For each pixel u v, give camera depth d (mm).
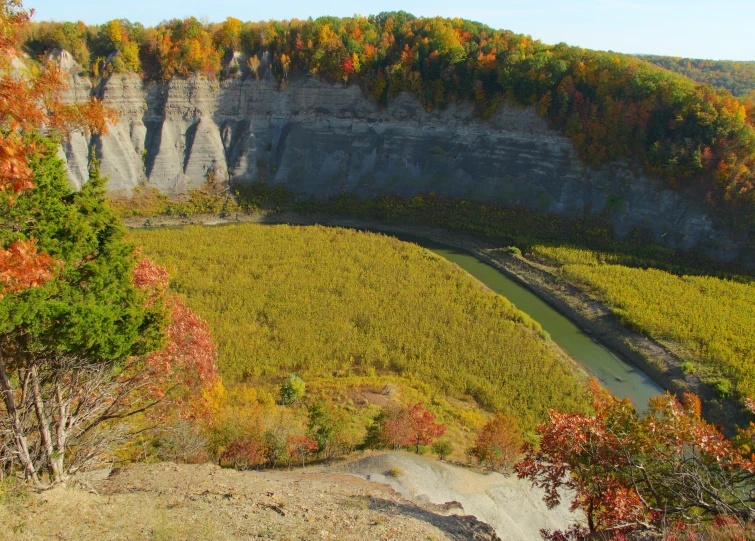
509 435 33469
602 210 79062
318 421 33312
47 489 17078
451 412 40844
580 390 44719
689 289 61531
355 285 62500
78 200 18547
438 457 33406
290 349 48594
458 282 64875
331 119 101500
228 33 103188
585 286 64000
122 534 14992
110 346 18609
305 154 100938
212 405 29281
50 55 93812
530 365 47594
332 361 47656
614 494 17094
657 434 18094
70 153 92000
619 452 18219
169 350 24750
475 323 54562
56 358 18469
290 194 98062
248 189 98312
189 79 100562
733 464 18172
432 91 95688
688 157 72250
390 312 56062
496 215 85750
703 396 45125
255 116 103250
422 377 46062
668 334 52344
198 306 55844
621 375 49625
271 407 38125
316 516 18000
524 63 87750
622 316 56250
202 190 97625
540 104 87000
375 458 30047
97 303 18469
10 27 15609
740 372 45750
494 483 29781
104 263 18938
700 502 16438
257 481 22000
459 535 18672
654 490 17250
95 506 16672
